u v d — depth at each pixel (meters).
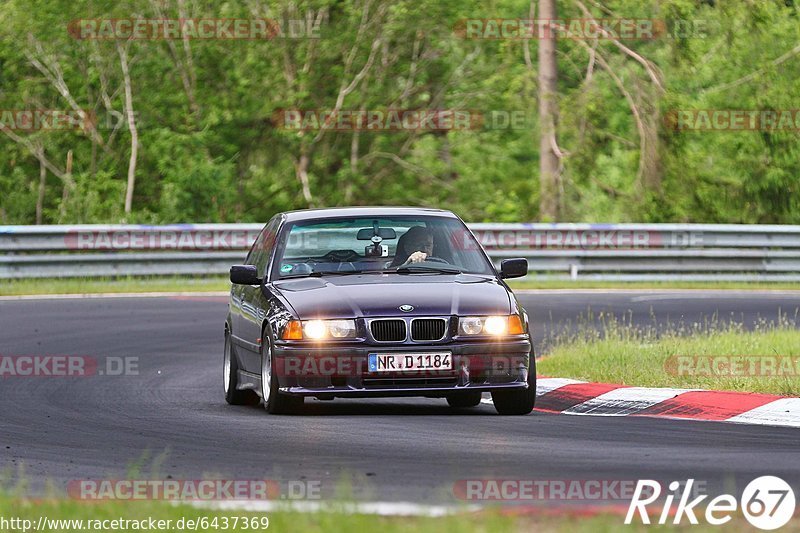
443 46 98.25
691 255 68.88
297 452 22.09
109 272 64.75
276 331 27.05
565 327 46.94
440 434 24.06
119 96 97.00
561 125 84.31
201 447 22.95
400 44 100.31
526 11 97.44
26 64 97.19
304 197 102.00
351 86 97.88
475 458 21.08
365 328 26.61
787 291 64.12
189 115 97.62
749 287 67.19
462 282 28.12
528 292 62.59
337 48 98.38
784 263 70.06
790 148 93.50
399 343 26.58
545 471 19.70
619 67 87.56
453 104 100.44
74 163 99.44
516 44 89.62
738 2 92.12
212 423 26.36
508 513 15.43
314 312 26.83
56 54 95.00
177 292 61.66
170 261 65.81
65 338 44.28
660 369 32.72
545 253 67.88
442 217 30.41
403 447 22.44
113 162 98.06
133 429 25.69
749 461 20.45
